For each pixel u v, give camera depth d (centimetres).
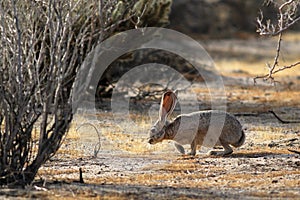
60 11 1178
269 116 2177
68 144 1628
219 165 1418
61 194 1132
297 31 5372
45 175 1308
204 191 1188
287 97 2680
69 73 1205
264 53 4566
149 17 2164
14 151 1205
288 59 4272
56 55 1185
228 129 1501
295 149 1595
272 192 1185
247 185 1241
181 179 1296
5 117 1192
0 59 1192
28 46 1233
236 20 5406
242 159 1471
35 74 1198
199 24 5281
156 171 1374
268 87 2994
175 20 5197
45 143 1210
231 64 4022
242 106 2402
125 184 1235
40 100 1213
